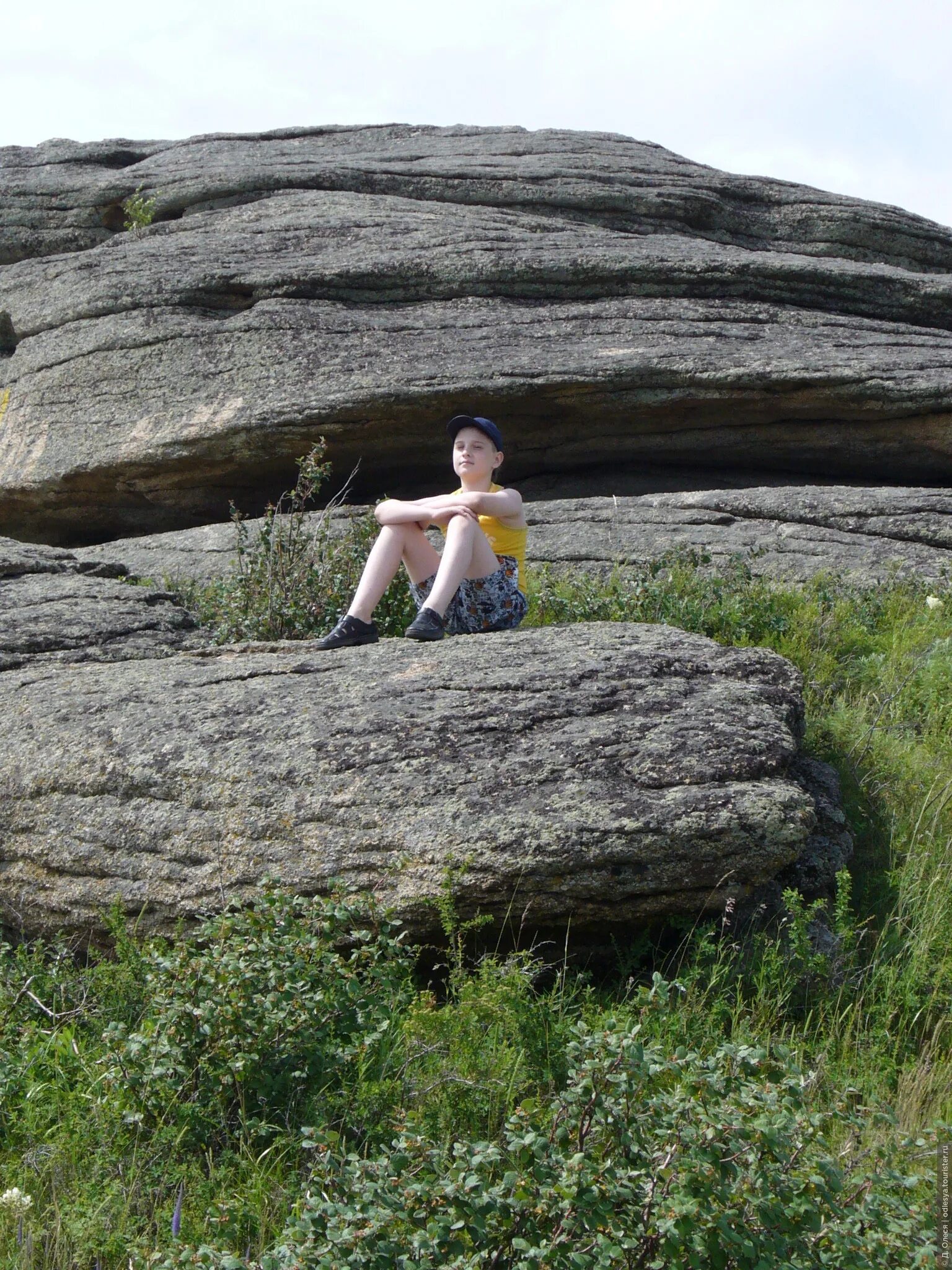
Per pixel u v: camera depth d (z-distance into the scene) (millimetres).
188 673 5285
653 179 12602
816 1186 2482
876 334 10578
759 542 8883
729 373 9773
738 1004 3709
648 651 5031
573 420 10266
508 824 3924
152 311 11281
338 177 12719
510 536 5887
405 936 3926
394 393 9953
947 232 12750
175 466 10648
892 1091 3457
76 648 6160
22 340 12289
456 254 11086
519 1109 2650
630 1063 2576
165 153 14398
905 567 8516
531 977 3689
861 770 5379
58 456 11086
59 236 13742
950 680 6453
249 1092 3283
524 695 4594
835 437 10102
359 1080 3334
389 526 5750
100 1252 2848
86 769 4602
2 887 4551
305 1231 2434
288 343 10609
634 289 10891
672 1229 2369
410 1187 2445
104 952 4336
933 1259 2326
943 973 3902
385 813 4074
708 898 3908
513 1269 2414
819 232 12523
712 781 4086
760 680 4980
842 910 4070
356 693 4754
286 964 3410
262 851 4129
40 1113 3348
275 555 7180
